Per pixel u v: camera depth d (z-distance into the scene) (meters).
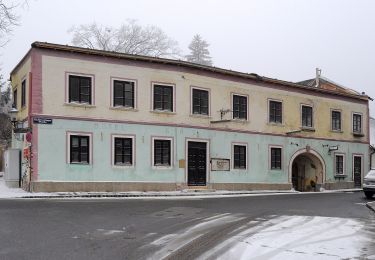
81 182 23.95
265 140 31.86
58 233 11.02
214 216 15.03
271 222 13.74
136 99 25.98
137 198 22.03
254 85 31.50
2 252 8.90
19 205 16.70
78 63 24.33
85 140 24.38
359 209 18.53
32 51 23.28
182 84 27.77
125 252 9.07
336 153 37.03
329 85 42.88
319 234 11.62
